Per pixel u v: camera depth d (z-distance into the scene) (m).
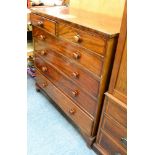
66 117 1.79
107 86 1.21
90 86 1.27
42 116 1.79
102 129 1.34
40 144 1.51
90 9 1.70
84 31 1.15
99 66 1.14
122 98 1.11
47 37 1.58
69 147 1.50
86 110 1.40
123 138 1.17
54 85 1.73
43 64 1.81
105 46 1.05
